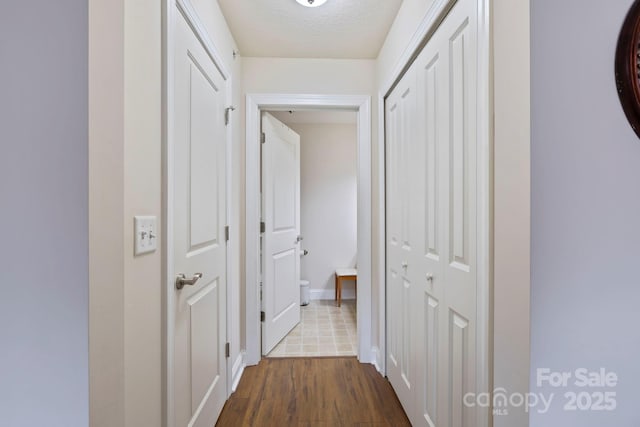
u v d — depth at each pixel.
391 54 1.96
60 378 0.69
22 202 0.69
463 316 1.11
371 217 2.34
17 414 0.69
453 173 1.19
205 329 1.51
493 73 0.91
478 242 0.98
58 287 0.69
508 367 0.84
